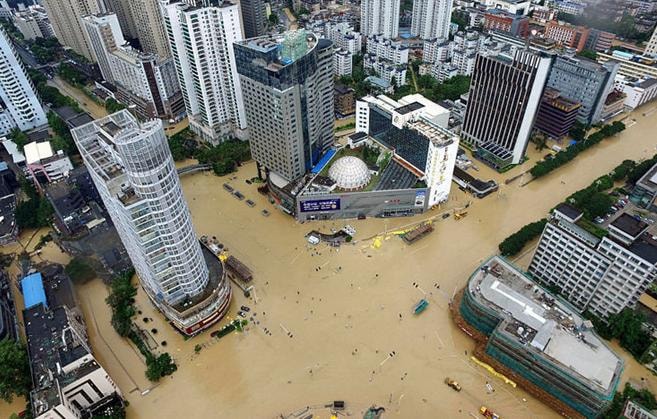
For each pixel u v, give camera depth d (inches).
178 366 5787.4
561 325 5418.3
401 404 5295.3
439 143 7396.7
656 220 7662.4
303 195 7677.2
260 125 7819.9
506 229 7741.1
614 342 5895.7
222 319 6353.3
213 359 5856.3
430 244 7475.4
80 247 7140.8
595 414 4913.9
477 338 5846.5
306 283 6840.6
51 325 5595.5
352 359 5792.3
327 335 6087.6
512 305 5659.5
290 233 7770.7
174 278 5792.3
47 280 6697.8
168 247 5457.7
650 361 5580.7
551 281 6579.7
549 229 6259.8
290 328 6195.9
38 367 5078.7
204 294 6161.4
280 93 6958.7
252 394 5447.8
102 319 6412.4
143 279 6195.9
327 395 5413.4
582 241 5905.5
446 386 5472.4
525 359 5221.5
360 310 6412.4
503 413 5196.9
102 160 5295.3
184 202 5506.9
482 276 6092.5
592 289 6033.5
